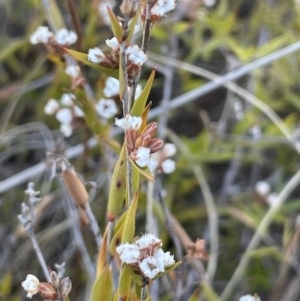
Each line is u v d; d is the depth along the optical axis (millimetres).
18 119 413
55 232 334
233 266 347
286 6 393
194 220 372
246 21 427
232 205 363
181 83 426
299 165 377
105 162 267
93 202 342
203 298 259
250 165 417
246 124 349
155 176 221
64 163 190
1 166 400
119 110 226
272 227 376
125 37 160
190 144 346
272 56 309
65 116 245
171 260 154
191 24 352
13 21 435
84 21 407
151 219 253
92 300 170
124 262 154
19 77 415
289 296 296
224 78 321
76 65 226
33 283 165
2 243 352
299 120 403
